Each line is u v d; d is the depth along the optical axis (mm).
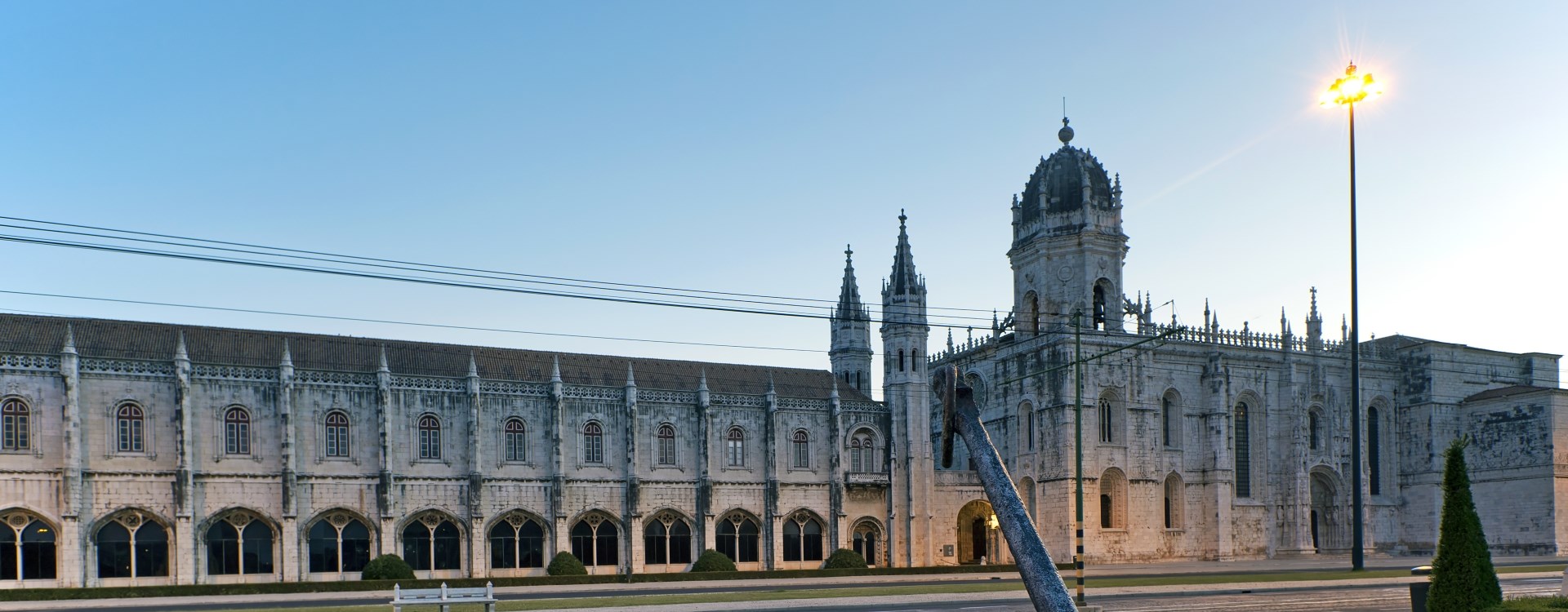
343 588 67812
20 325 75938
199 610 50469
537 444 86688
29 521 71312
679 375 96375
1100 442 102312
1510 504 110500
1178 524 105812
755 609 45688
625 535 88375
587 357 94562
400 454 82125
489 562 83812
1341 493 112000
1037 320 108938
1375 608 44375
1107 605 46531
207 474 76312
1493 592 33281
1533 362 122188
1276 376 110875
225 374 77812
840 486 96312
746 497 93125
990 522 101562
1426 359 115125
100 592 63375
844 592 55469
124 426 74750
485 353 90312
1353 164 61188
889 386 101125
